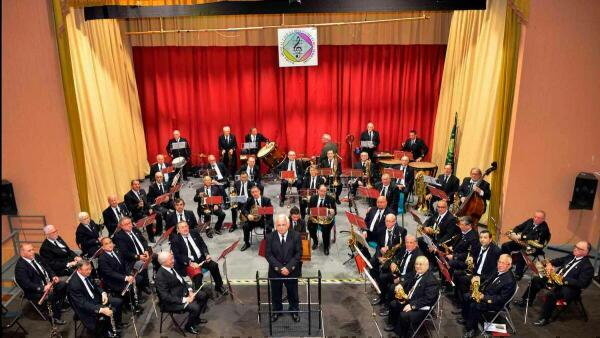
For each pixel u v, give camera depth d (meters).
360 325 6.99
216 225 10.23
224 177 12.24
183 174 13.70
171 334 6.83
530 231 8.07
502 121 8.99
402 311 6.44
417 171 11.95
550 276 6.86
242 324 7.05
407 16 12.87
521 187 9.12
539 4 8.20
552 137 8.84
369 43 13.13
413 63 13.50
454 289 7.61
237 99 13.75
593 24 8.27
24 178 8.83
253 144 13.07
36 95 8.49
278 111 13.98
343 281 8.20
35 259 7.06
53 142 8.74
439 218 8.35
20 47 8.27
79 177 9.20
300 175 12.19
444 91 12.91
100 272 7.14
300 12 9.02
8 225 8.91
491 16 10.02
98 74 11.07
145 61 13.37
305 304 7.54
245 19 12.84
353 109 13.86
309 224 9.34
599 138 8.78
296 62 12.22
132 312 6.89
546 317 6.92
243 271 8.59
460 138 11.66
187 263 7.51
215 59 13.37
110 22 11.84
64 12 8.48
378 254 7.68
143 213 9.99
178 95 13.65
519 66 8.55
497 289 6.50
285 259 7.01
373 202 11.09
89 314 6.45
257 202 9.45
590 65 8.45
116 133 11.97
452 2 8.79
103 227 9.87
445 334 6.78
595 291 7.81
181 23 12.84
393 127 14.08
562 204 9.15
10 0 8.06
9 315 7.22
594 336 6.67
